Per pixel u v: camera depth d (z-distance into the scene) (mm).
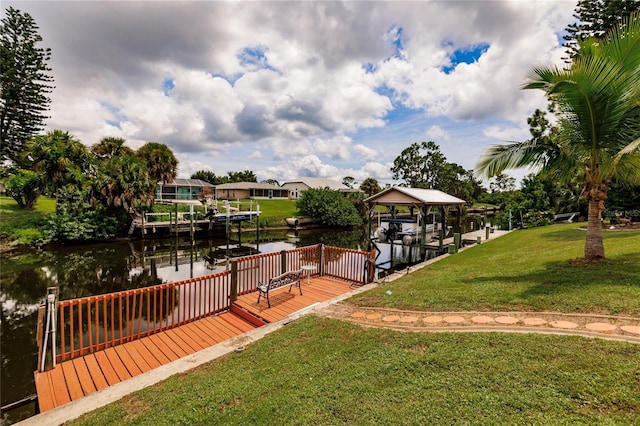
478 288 6523
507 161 7941
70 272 14734
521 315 4949
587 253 7578
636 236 10648
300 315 6270
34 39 26125
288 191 58031
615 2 15328
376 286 8219
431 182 63156
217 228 28281
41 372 4797
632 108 6770
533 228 21391
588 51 6805
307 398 3289
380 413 2920
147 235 25062
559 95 7004
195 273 15164
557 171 8211
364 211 42781
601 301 4953
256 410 3166
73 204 22188
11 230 19969
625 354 3410
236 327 6602
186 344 5852
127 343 5844
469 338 4250
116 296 5754
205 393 3611
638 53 6004
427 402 2998
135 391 3865
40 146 21500
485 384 3162
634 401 2650
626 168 7176
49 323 5000
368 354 4176
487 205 67938
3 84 25156
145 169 24500
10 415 4875
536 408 2729
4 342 7602
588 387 2896
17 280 13344
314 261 10438
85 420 3287
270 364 4227
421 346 4238
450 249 14180
